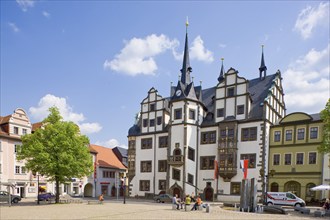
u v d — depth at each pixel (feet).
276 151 125.08
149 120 164.96
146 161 160.97
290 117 124.67
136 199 150.41
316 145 115.65
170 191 139.64
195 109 145.59
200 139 144.25
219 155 133.08
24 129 155.33
